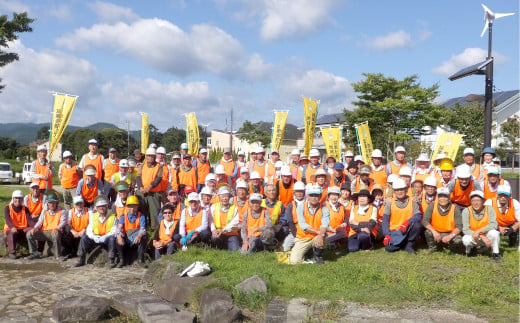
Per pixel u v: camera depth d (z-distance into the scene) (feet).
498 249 24.27
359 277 22.49
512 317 18.04
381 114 86.53
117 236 29.19
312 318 18.33
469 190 27.68
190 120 49.80
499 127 94.17
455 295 20.33
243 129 172.24
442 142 39.58
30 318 19.98
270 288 21.06
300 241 26.27
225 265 24.82
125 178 35.94
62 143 216.33
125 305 20.67
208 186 32.63
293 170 38.22
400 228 26.32
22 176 120.57
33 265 29.78
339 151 44.62
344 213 28.35
